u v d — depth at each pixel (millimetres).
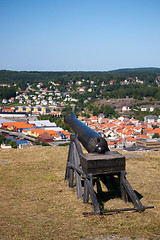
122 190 9078
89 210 8664
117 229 7312
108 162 8453
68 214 8461
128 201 9281
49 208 9086
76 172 10211
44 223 7863
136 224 7598
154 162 15398
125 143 105125
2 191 11078
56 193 10617
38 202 9719
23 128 114438
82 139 9820
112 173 8672
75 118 11570
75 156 10406
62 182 12055
